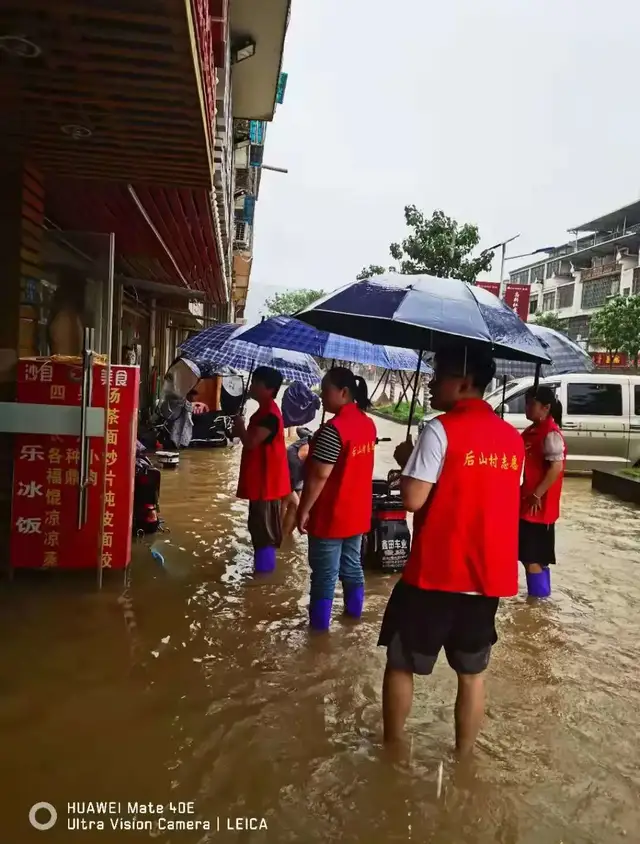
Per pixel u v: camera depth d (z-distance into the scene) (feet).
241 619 14.39
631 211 152.97
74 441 15.43
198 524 22.82
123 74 10.18
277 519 17.58
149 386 47.67
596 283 164.86
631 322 97.66
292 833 7.91
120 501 15.90
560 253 189.47
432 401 9.64
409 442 13.08
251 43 29.81
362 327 15.30
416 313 10.54
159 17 8.46
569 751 9.95
